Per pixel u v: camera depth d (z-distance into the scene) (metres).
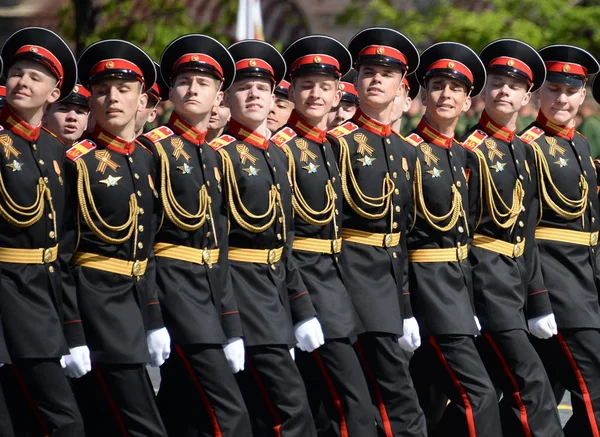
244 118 21.92
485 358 24.08
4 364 19.23
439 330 22.98
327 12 68.38
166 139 21.09
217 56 21.34
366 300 22.52
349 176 22.92
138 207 20.25
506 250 24.36
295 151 22.50
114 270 20.05
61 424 19.06
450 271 23.50
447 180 23.70
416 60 23.50
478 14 52.59
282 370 21.25
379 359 22.55
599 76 27.50
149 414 20.00
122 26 46.44
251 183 21.58
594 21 52.47
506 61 24.59
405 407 22.61
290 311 21.88
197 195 20.94
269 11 68.56
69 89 19.95
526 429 23.41
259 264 21.62
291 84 22.97
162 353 20.34
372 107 23.22
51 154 19.64
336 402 22.02
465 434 22.86
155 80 21.88
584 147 26.05
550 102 25.75
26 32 19.42
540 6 52.31
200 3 54.69
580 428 24.83
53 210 19.38
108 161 20.19
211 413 20.53
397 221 23.08
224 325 20.95
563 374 25.00
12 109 19.31
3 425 18.67
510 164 24.59
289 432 21.20
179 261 20.77
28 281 19.02
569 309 24.80
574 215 25.36
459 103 23.88
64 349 19.11
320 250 22.36
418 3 56.00
